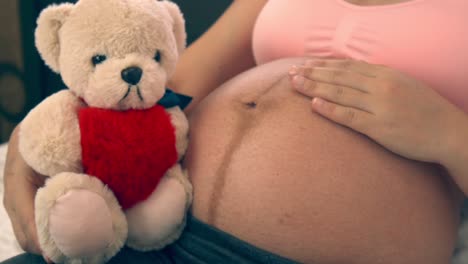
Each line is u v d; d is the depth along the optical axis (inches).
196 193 25.3
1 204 35.7
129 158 20.8
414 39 27.1
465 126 23.5
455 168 23.7
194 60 34.9
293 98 25.7
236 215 23.9
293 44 32.2
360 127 23.8
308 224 22.8
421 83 24.4
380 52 27.8
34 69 69.5
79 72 20.7
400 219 23.1
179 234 25.0
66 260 21.7
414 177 24.0
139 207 22.5
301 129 24.3
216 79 35.3
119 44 20.5
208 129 26.5
